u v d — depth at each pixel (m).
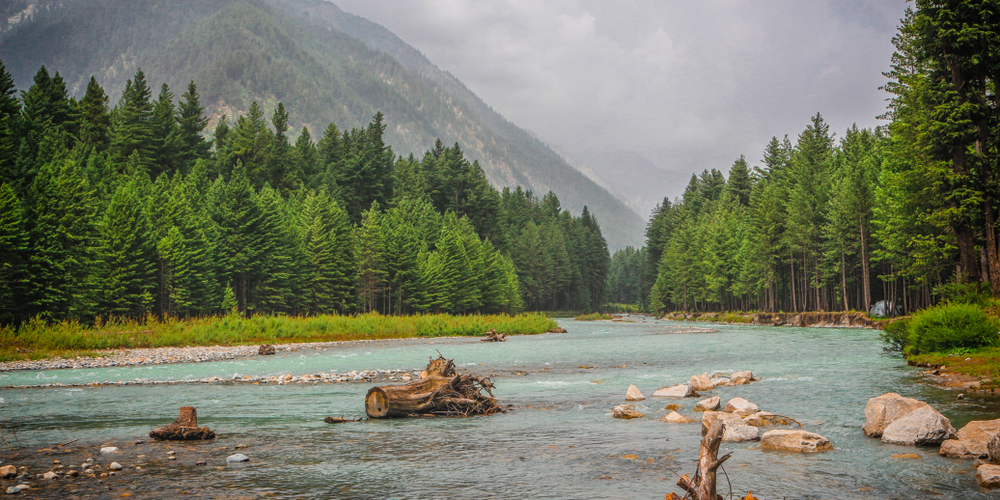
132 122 120.88
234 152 131.50
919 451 11.16
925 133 42.00
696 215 159.88
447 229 120.38
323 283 96.19
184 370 30.08
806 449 11.24
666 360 32.91
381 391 16.27
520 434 13.56
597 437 12.98
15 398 20.33
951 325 27.16
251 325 54.09
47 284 57.44
